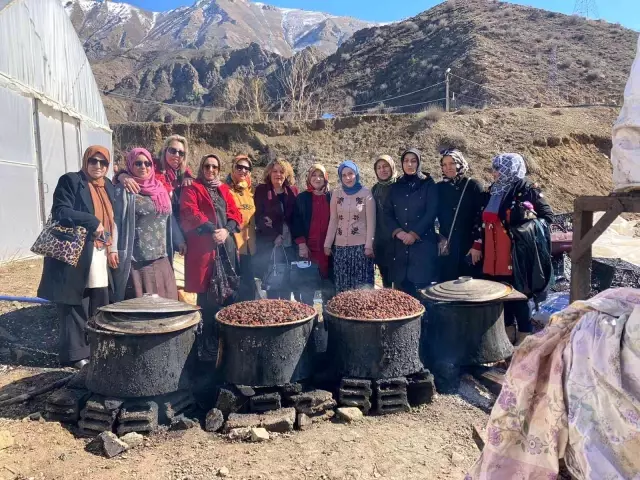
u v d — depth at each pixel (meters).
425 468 3.59
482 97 40.12
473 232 5.75
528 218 5.28
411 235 5.73
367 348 4.41
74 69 15.23
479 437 3.28
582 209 4.15
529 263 5.25
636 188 2.46
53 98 13.14
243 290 6.21
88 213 4.93
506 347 5.01
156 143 25.28
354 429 4.13
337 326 4.53
